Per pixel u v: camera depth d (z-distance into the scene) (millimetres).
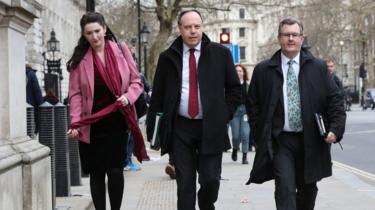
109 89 6832
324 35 71562
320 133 6633
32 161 6316
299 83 6742
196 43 6820
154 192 10758
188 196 6781
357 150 18750
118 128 6930
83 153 6984
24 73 6746
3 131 6195
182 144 6824
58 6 56969
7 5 6023
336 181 11875
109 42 6980
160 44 35781
